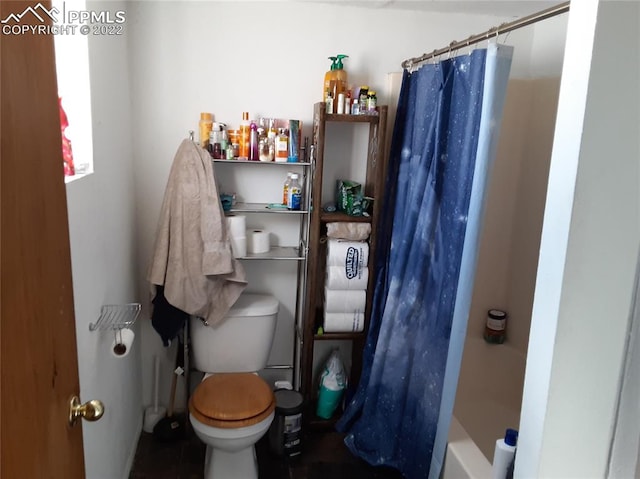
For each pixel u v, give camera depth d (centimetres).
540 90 254
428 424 206
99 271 172
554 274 118
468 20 258
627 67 108
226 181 255
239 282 237
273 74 248
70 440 99
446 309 195
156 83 239
